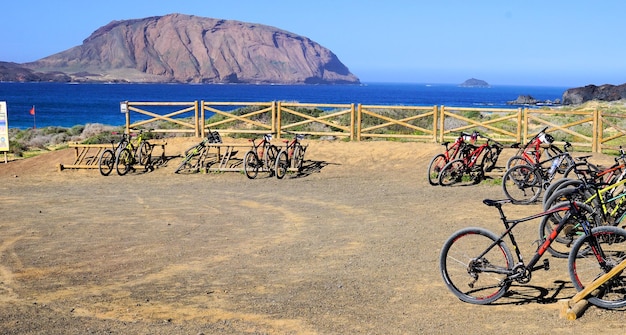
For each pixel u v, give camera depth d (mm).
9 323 6164
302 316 6320
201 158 18578
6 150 20281
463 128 19859
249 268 8172
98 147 18922
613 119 30016
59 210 12586
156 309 6602
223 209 12555
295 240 9750
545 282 7172
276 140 20469
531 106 123875
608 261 6297
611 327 5801
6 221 11469
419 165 17281
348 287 7270
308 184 15719
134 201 13609
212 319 6270
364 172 17094
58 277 7840
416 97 197125
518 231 9781
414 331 5871
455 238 6754
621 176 9680
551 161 13930
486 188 14398
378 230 10344
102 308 6648
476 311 6387
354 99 168000
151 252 9070
